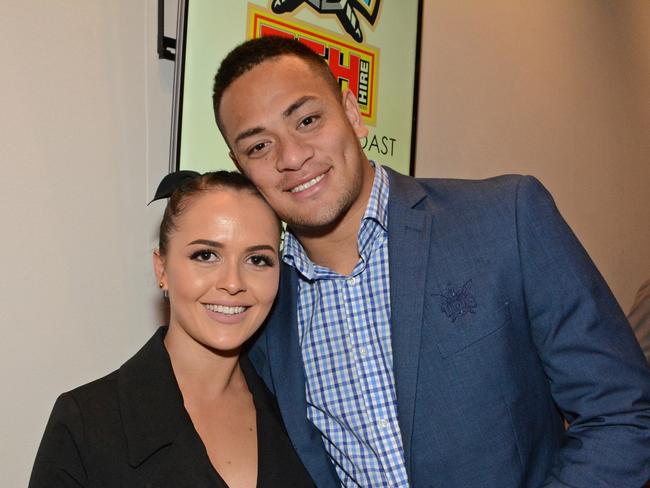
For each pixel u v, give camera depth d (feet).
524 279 4.96
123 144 6.91
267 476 4.97
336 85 5.54
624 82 12.97
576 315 4.87
